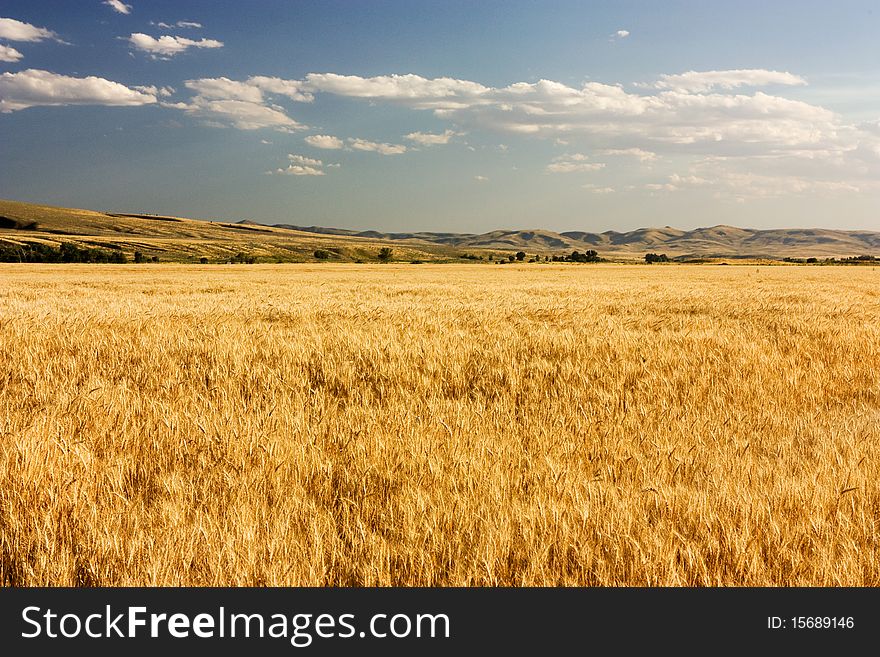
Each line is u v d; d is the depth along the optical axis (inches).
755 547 131.8
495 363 339.6
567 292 1076.5
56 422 203.3
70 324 447.8
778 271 2723.9
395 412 231.8
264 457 178.4
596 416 238.8
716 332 465.1
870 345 419.2
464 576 129.2
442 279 1825.8
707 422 233.5
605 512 144.9
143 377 298.7
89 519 139.5
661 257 5669.3
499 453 187.2
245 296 898.1
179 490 156.6
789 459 192.9
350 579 129.6
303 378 306.8
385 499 157.8
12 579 131.4
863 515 147.3
